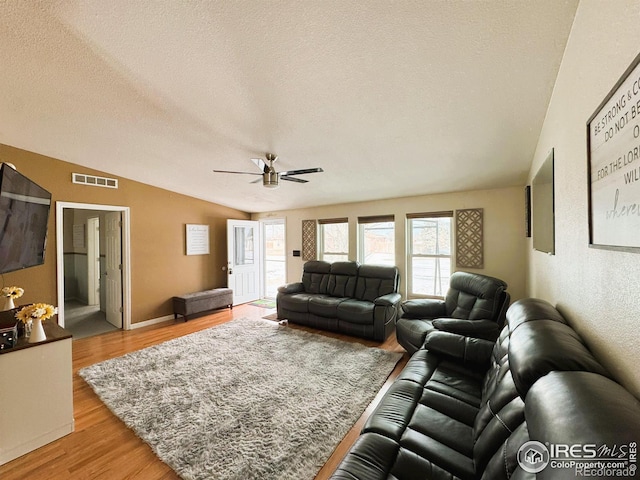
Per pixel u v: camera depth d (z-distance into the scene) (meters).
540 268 2.42
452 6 1.26
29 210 2.38
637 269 0.75
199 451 1.79
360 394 2.43
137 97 2.17
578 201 1.26
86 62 1.80
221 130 2.64
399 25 1.39
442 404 1.61
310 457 1.74
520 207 3.76
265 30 1.48
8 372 1.80
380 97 2.00
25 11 1.41
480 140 2.53
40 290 3.46
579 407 0.69
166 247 4.90
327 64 1.71
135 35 1.56
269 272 6.82
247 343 3.66
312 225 5.73
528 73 1.65
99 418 2.17
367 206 5.03
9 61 1.79
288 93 2.02
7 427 1.78
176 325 4.54
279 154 3.10
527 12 1.26
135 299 4.45
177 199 5.09
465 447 1.28
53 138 2.96
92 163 3.73
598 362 0.95
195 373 2.84
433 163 3.13
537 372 0.97
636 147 0.70
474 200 4.07
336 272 4.83
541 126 2.20
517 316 1.57
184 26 1.49
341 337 3.93
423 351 2.37
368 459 1.21
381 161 3.16
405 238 4.64
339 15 1.36
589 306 1.14
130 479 1.62
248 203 5.74
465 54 1.54
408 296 4.66
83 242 6.18
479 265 4.00
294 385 2.59
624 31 0.79
